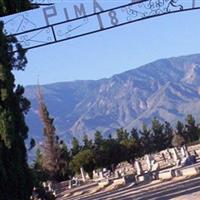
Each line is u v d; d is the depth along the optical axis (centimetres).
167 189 3359
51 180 7975
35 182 1770
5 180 1456
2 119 1479
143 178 4409
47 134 8656
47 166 8338
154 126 12312
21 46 1533
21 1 1490
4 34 1504
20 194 1493
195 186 3145
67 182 6862
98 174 7081
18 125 1526
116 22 1418
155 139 12044
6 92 1498
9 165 1476
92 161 6731
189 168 3959
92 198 4194
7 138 1472
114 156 6819
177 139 10456
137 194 3541
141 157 8800
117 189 4459
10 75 1531
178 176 4006
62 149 8588
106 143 6875
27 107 1666
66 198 5028
